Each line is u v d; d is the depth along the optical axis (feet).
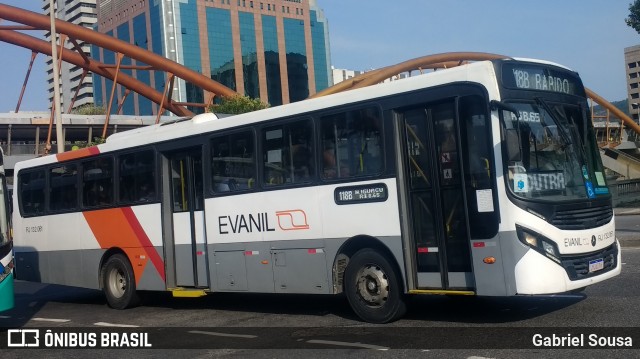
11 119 198.18
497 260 26.30
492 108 26.63
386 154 29.78
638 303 30.50
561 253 26.25
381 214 29.89
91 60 210.38
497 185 26.35
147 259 41.91
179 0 469.57
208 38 480.23
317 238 32.30
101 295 54.75
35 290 61.52
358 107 30.96
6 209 35.01
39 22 195.93
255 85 500.74
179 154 40.78
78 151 47.67
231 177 36.73
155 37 472.03
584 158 28.99
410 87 29.22
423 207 28.96
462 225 27.68
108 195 44.96
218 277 37.27
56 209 49.29
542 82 28.60
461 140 27.55
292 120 33.76
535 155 27.09
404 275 29.07
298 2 527.81
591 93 326.65
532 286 25.59
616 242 29.60
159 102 225.76
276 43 511.81
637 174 121.80
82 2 631.97
